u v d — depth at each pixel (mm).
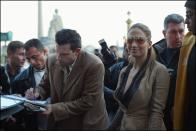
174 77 3279
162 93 2963
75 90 3070
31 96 3326
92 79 3057
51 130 3084
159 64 3047
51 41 12961
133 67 3137
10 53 4973
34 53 4262
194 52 2744
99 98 3111
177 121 2803
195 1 2762
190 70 2723
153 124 2904
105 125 3170
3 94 3525
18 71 4980
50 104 3055
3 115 2760
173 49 3541
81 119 3117
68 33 2992
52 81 3162
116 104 4090
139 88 2994
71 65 3084
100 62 3107
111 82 4371
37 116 3068
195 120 2699
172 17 3564
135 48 3037
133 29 3062
